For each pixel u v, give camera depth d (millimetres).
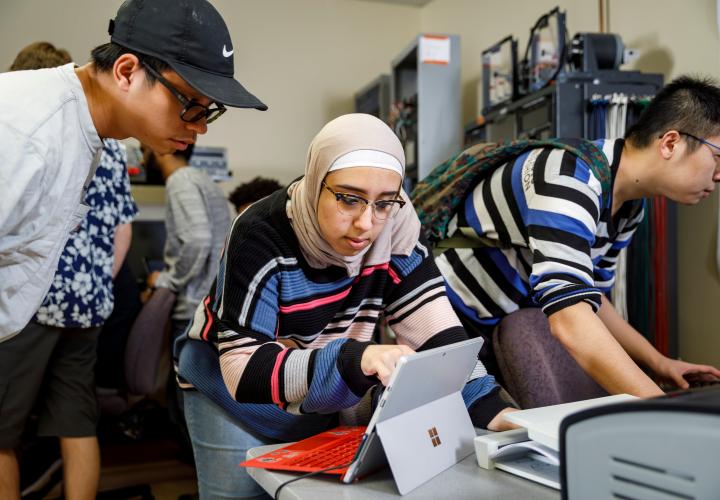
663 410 546
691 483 530
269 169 4426
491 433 1027
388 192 937
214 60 1069
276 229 1035
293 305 1084
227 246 1071
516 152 1414
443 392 988
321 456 960
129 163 3434
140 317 2494
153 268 3359
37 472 2215
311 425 1248
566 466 618
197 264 2652
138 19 1046
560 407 955
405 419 889
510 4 3650
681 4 2525
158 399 3498
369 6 4668
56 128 1037
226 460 1243
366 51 4656
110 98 1078
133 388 2488
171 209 2701
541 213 1222
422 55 3232
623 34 2830
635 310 2389
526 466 908
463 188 1503
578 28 3113
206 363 1232
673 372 1570
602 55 2438
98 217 1966
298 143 4492
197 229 2646
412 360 814
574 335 1120
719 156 1267
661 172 1299
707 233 2395
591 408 595
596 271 1585
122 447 3396
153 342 2500
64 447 1994
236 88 1067
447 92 3266
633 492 570
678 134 1264
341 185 918
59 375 1967
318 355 939
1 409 1784
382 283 1154
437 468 903
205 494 1287
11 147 979
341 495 830
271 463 946
